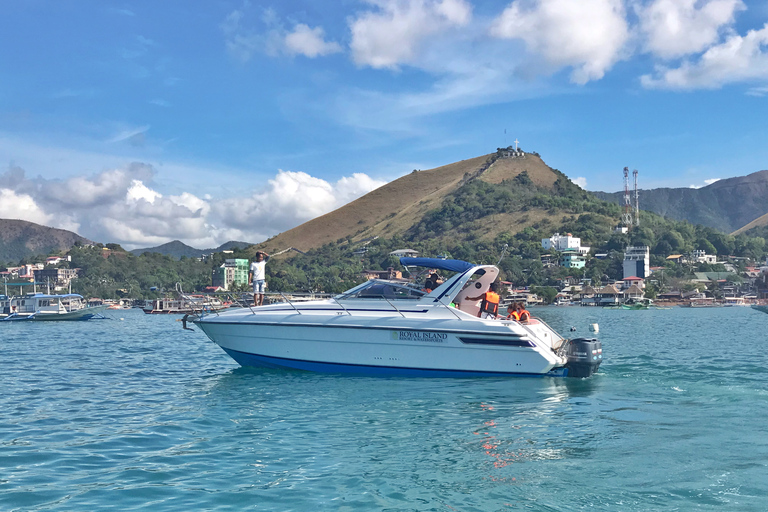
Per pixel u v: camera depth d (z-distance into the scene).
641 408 9.95
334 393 11.47
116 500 5.99
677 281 191.12
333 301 14.03
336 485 6.32
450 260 13.94
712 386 11.98
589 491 5.99
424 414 9.66
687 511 5.45
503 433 8.38
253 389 11.99
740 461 6.91
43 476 6.79
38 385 13.66
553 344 13.47
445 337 12.77
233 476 6.69
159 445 8.06
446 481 6.38
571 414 9.54
